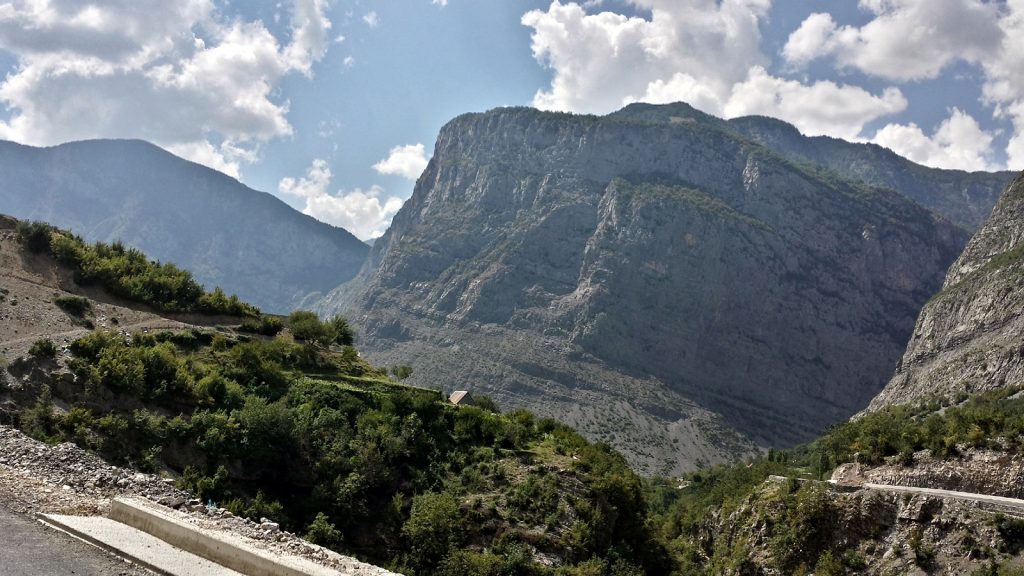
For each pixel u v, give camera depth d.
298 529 70.56
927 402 189.50
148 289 112.25
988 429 83.25
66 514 31.84
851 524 75.88
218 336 104.12
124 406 74.62
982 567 64.12
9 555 26.16
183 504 36.53
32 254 103.62
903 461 84.88
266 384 92.81
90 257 109.00
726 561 88.25
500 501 81.12
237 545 28.67
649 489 184.25
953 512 69.69
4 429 42.91
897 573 68.88
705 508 122.94
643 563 84.56
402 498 79.00
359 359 131.50
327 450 80.88
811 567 76.50
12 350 75.62
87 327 92.44
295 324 129.00
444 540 72.75
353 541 73.25
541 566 70.44
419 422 92.19
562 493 84.50
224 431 74.81
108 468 40.22
